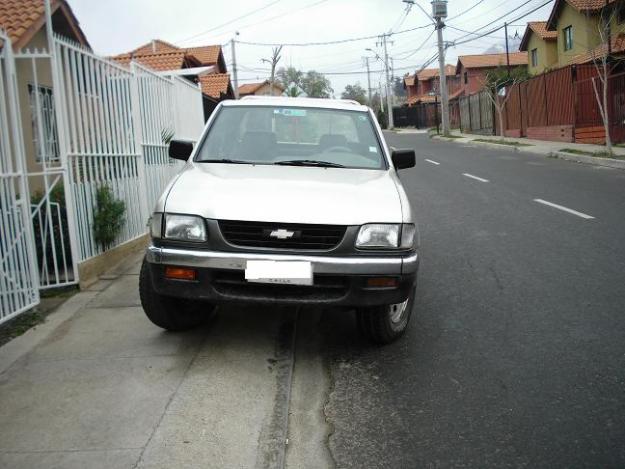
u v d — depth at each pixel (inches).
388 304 162.2
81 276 239.1
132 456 122.8
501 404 145.2
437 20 1477.6
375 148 212.1
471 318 204.4
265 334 190.7
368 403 148.4
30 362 167.8
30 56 222.2
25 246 207.3
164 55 839.1
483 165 713.6
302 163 199.8
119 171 289.1
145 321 201.8
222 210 158.9
